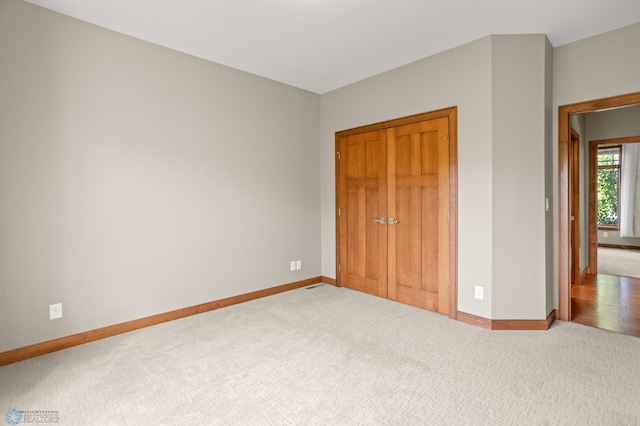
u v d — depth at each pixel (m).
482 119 3.02
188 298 3.35
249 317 3.31
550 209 3.10
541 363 2.36
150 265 3.09
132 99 2.96
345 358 2.46
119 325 2.91
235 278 3.72
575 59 3.05
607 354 2.49
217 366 2.35
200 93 3.40
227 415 1.82
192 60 3.34
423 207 3.51
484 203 3.02
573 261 4.48
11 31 2.38
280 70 3.75
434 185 3.40
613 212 7.68
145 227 3.05
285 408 1.88
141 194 3.03
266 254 4.01
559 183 3.16
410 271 3.66
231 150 3.66
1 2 2.34
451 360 2.42
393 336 2.85
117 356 2.50
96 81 2.77
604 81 2.91
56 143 2.58
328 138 4.53
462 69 3.13
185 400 1.95
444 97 3.27
